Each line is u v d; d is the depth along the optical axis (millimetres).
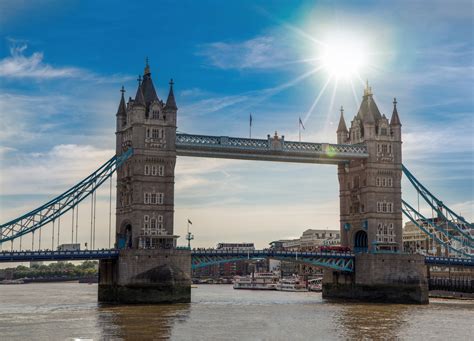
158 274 124938
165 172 134625
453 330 88438
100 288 137375
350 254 152375
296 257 146250
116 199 141875
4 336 78562
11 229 124500
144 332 81938
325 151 150000
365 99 162375
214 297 170250
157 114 135625
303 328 88688
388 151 156375
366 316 106125
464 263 160000
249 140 142875
